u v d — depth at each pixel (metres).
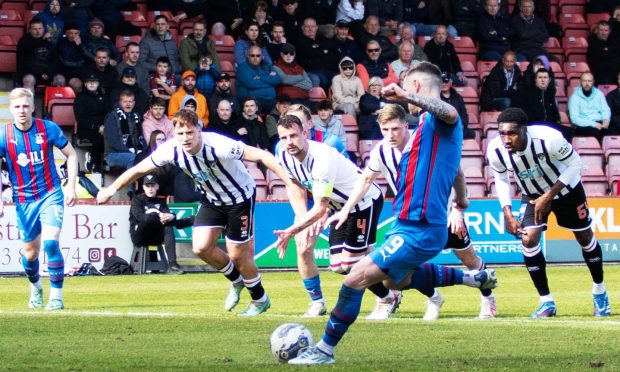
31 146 15.62
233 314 14.74
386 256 9.56
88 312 14.88
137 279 21.95
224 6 30.33
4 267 23.00
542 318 14.49
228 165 14.01
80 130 25.97
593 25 34.75
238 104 27.34
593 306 16.41
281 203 24.41
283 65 28.41
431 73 9.52
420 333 11.87
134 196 23.20
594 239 15.10
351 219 14.62
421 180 9.61
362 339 11.32
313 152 13.36
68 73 27.62
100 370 9.27
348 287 9.54
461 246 14.10
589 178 28.84
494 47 32.25
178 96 26.53
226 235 14.66
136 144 25.42
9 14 29.22
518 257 25.27
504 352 10.34
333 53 29.70
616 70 32.25
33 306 16.23
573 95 30.11
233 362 9.72
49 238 15.62
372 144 27.73
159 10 30.78
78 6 28.28
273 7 29.67
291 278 22.25
